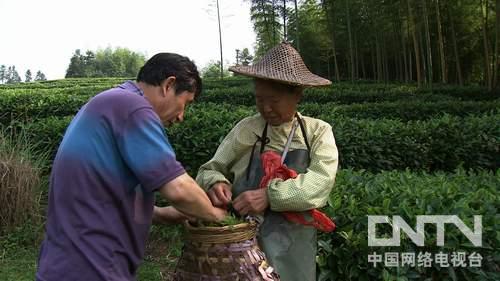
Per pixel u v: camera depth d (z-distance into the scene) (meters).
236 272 1.79
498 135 6.58
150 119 1.70
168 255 4.43
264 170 2.06
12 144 5.47
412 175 4.02
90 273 1.66
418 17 23.70
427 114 10.52
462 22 25.69
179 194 1.67
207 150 5.45
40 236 4.73
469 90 18.50
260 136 2.20
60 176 1.71
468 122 6.74
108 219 1.69
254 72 2.04
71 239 1.67
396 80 31.84
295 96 2.08
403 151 6.34
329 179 2.03
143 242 1.82
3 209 4.67
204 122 5.69
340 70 39.06
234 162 2.28
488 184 3.62
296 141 2.16
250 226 1.86
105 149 1.69
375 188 3.37
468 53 28.70
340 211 2.91
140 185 1.79
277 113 2.09
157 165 1.66
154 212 2.11
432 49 28.41
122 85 1.83
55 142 6.04
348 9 26.33
